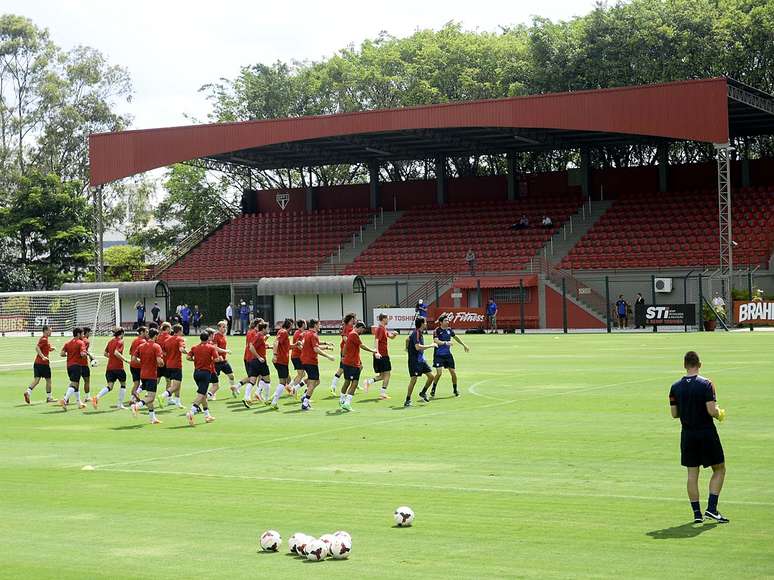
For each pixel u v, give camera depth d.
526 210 74.25
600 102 57.28
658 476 15.50
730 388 26.58
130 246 103.69
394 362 39.44
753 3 73.06
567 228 70.62
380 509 13.78
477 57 83.38
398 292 69.12
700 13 71.31
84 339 28.00
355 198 83.56
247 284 73.25
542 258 65.38
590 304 62.66
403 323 64.31
